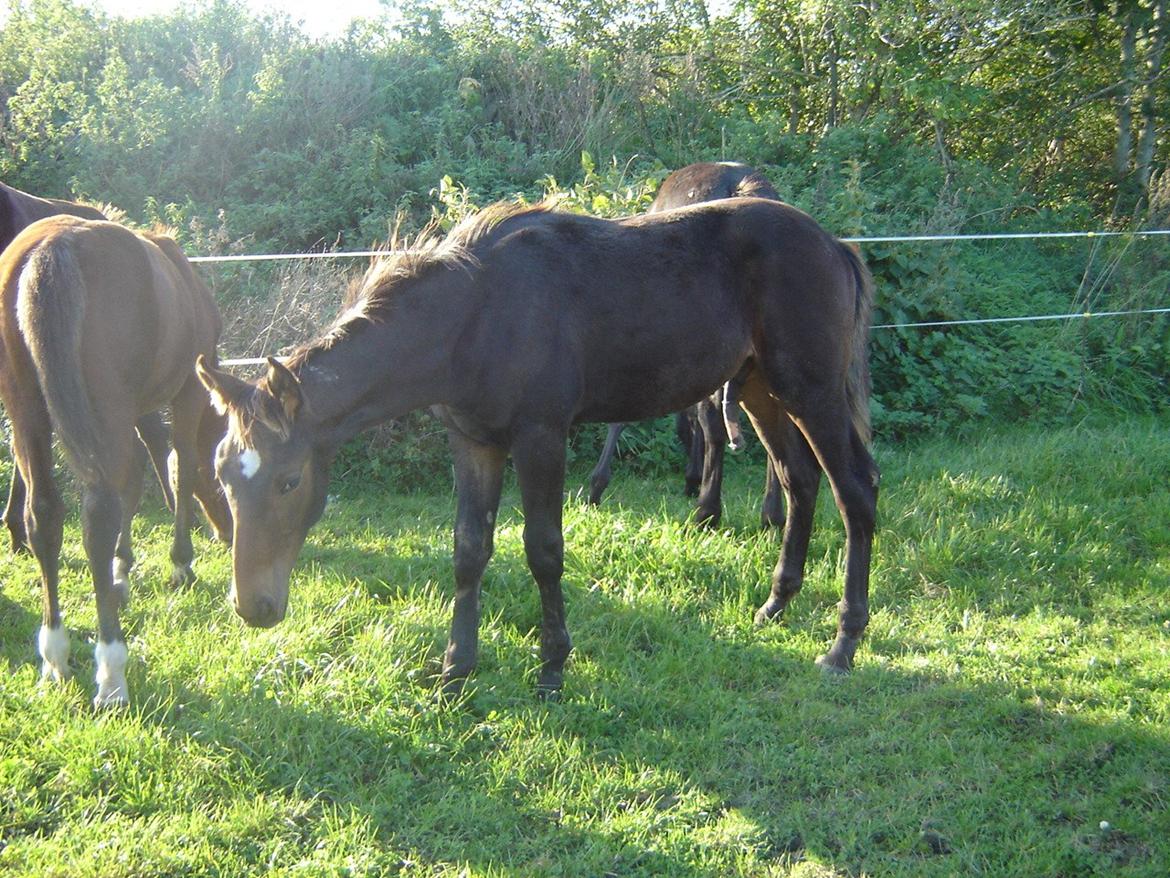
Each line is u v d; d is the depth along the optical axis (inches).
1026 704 144.7
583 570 185.3
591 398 148.9
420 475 246.7
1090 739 134.1
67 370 125.1
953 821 119.0
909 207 393.7
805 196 341.1
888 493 226.7
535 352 139.1
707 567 187.2
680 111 446.0
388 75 432.5
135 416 142.6
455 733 133.8
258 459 124.3
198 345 178.9
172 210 333.1
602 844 113.7
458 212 278.1
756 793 125.7
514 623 167.6
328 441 133.6
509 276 140.9
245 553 125.6
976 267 357.4
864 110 470.6
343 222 354.3
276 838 111.4
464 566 146.9
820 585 183.9
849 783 127.3
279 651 145.4
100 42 433.1
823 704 145.6
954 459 250.7
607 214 262.2
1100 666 155.2
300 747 127.0
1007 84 491.2
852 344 164.4
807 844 115.3
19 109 388.2
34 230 140.3
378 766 127.0
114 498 132.4
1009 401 293.9
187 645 149.3
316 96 399.5
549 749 132.1
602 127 415.8
